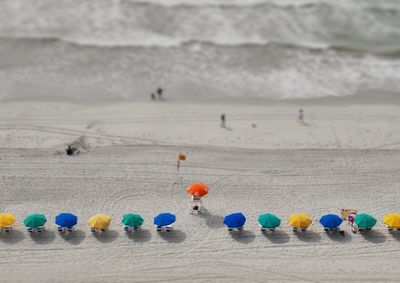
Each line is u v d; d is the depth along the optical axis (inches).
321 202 2240.4
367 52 3346.5
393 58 3314.5
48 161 2399.1
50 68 3105.3
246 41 3376.0
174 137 2603.3
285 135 2655.0
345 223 2130.9
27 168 2348.7
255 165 2432.3
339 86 3085.6
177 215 2144.4
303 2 3708.2
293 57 3275.1
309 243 2037.4
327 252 2000.5
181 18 3535.9
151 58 3208.7
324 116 2824.8
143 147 2519.7
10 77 3021.7
